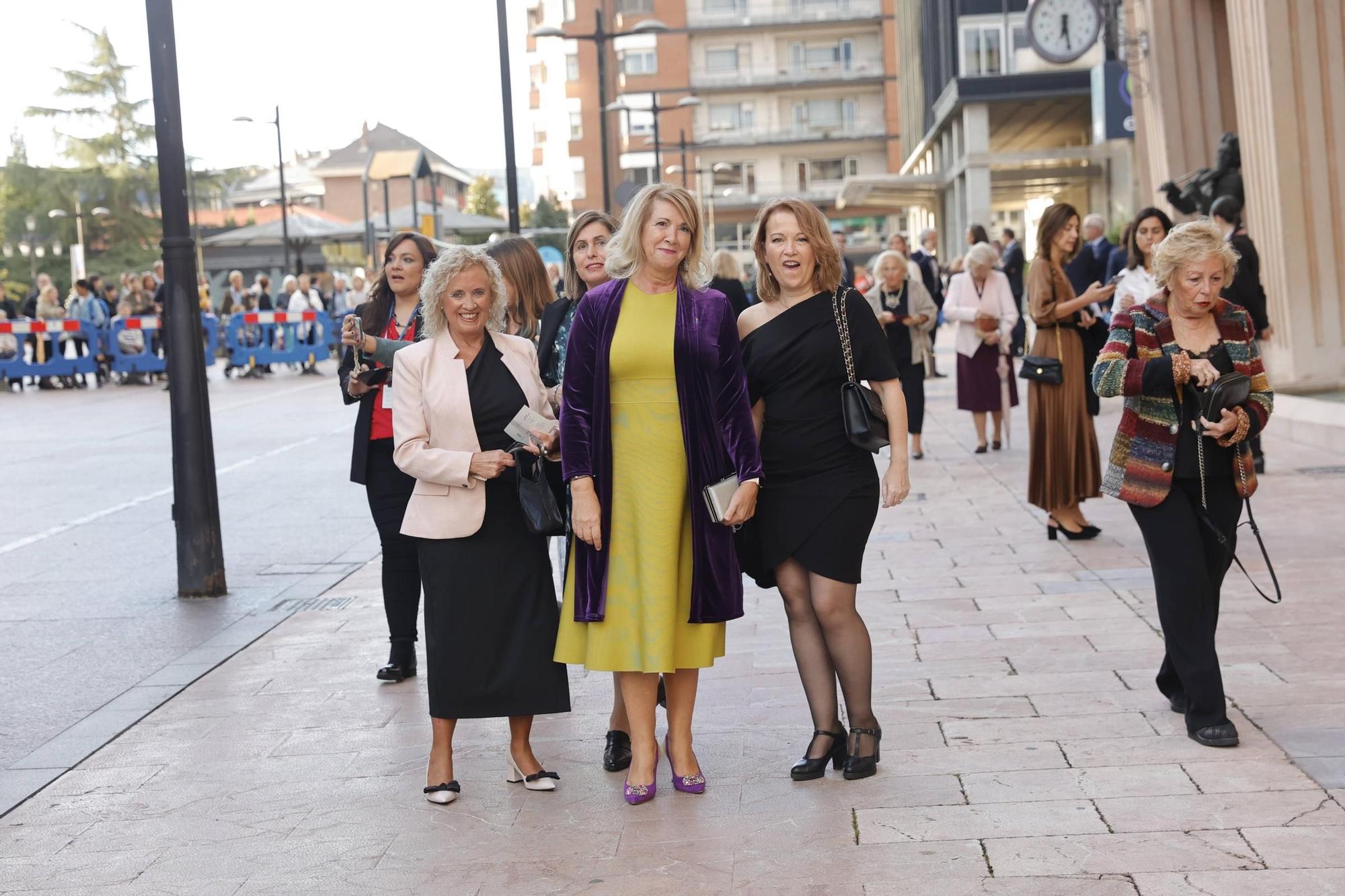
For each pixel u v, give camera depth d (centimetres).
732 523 452
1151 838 400
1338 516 860
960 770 470
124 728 583
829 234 472
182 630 756
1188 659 482
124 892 412
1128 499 489
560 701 478
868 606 723
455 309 478
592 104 8494
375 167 7575
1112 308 1005
